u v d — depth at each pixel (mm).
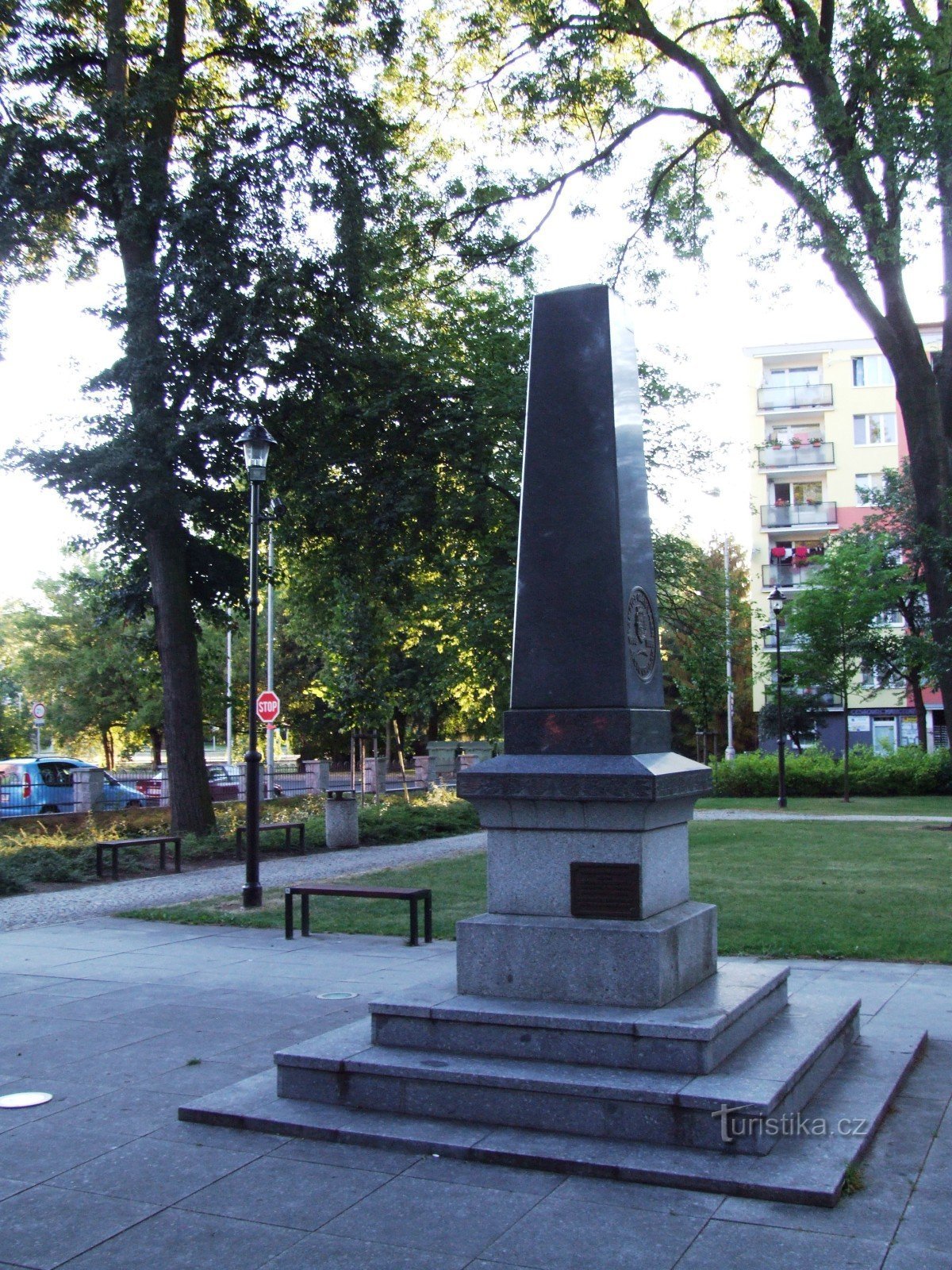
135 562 24234
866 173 19547
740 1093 4887
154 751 55781
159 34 22922
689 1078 5121
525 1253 4113
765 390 53125
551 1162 4820
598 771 5801
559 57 20375
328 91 20734
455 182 22188
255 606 14562
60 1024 7879
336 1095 5621
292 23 21391
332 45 21516
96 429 20688
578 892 5852
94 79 21703
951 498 22109
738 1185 4535
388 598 23906
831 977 8742
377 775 35719
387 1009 5793
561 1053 5422
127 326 20516
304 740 50281
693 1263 4000
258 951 10797
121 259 21812
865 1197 4523
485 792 5961
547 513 6398
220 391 20844
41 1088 6316
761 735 48719
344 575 23672
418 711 41125
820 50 19297
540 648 6266
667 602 26906
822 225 18734
